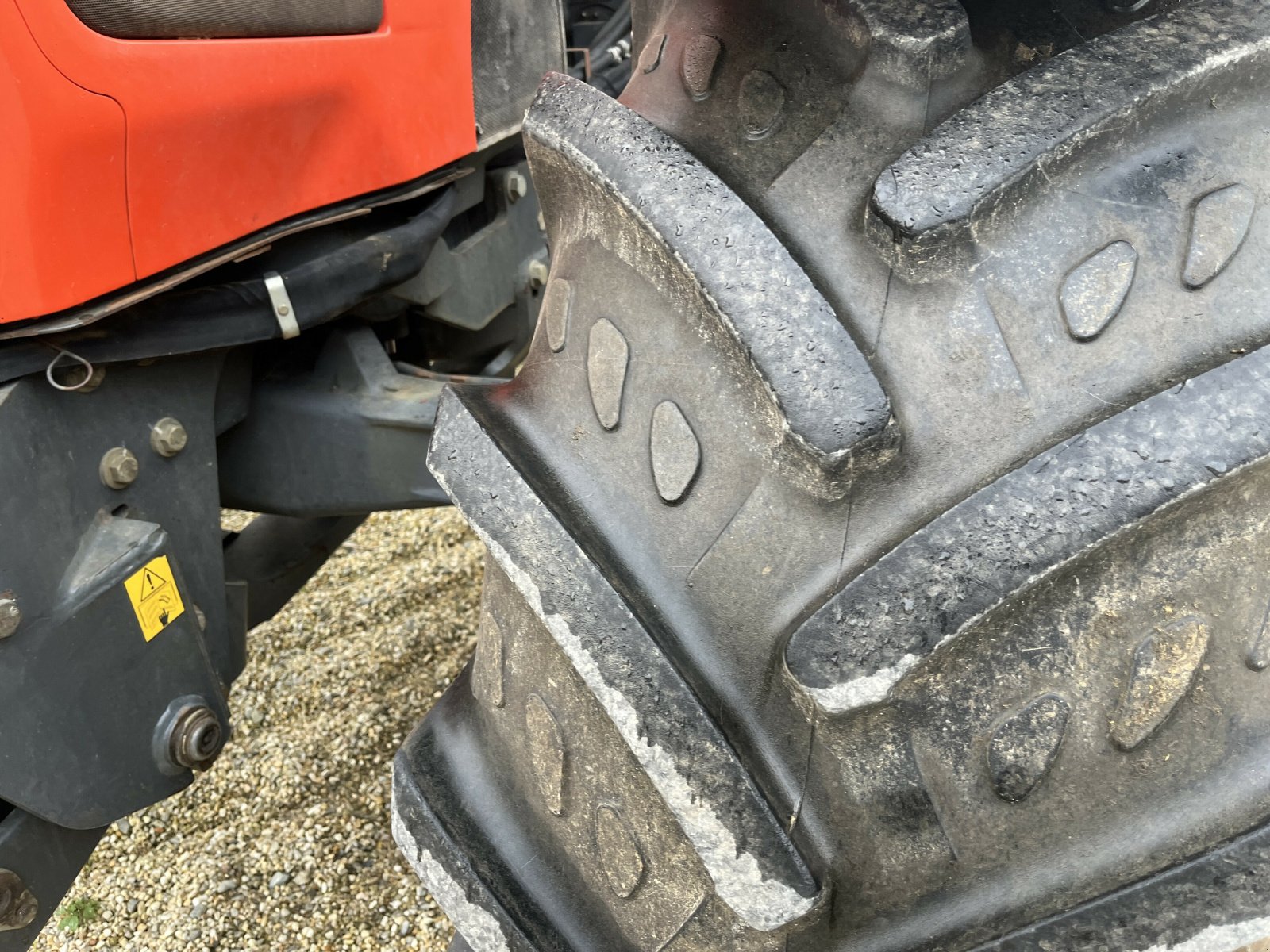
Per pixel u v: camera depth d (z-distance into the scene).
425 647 2.74
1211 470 0.70
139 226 1.22
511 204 2.08
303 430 1.69
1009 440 0.76
